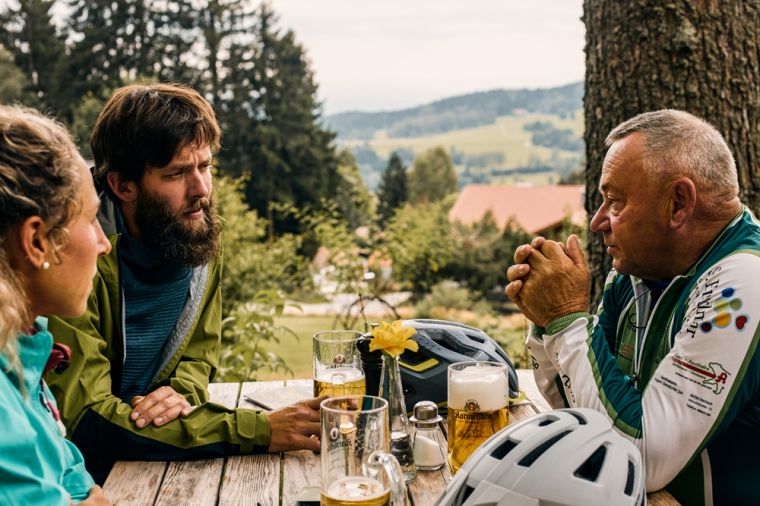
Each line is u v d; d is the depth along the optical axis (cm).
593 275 355
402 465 174
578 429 136
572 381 186
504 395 172
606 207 192
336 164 4428
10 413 121
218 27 4578
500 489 130
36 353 138
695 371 167
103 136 221
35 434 124
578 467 130
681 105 322
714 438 167
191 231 226
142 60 4431
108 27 4425
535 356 206
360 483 140
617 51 332
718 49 319
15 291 124
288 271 953
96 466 204
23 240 126
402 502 134
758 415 169
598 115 343
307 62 4659
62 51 4356
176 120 216
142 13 4450
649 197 179
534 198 4800
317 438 196
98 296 222
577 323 189
